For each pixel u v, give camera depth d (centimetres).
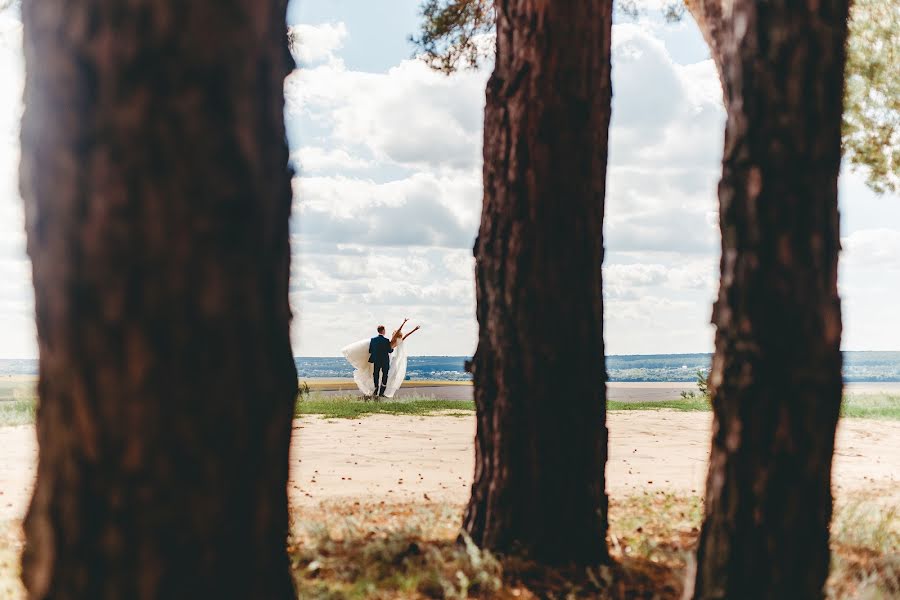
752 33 371
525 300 568
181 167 245
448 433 1634
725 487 372
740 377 366
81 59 244
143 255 242
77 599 245
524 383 568
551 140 567
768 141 364
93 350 241
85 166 242
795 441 359
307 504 879
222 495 252
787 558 361
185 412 246
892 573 555
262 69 266
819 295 362
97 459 243
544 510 564
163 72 245
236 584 256
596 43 582
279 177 273
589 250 576
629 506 859
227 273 251
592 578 519
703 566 380
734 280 371
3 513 795
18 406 2064
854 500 878
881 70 1176
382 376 2444
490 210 584
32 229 248
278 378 267
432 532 689
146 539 244
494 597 498
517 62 574
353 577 539
